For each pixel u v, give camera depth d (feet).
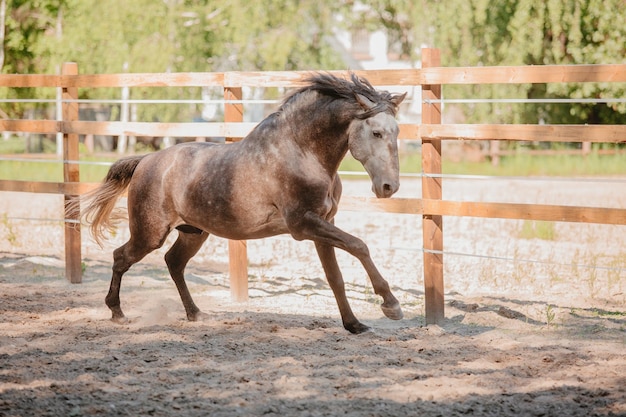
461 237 55.26
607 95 111.65
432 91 31.01
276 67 130.93
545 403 21.13
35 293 37.04
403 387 22.38
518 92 117.70
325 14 140.15
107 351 26.27
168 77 36.91
